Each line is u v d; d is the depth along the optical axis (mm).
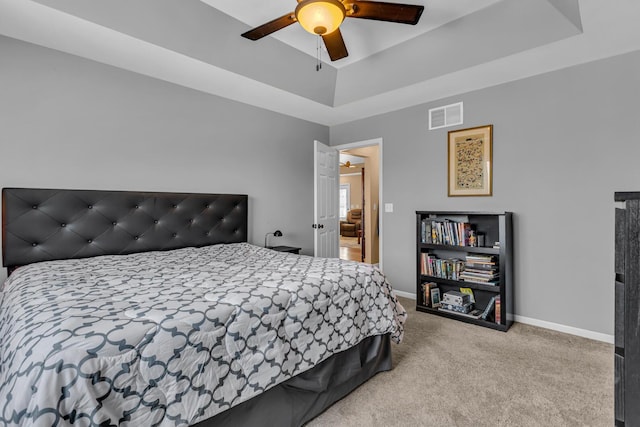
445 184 3389
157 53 2410
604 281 2506
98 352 944
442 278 3156
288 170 4016
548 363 2148
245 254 2752
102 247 2506
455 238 3094
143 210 2717
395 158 3822
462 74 2811
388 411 1648
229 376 1224
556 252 2723
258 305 1372
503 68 2686
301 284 1622
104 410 912
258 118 3672
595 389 1835
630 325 748
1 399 890
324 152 4074
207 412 1139
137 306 1243
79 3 1876
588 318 2582
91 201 2459
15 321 1166
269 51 2791
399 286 3824
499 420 1572
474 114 3178
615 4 1841
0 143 2141
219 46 2529
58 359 884
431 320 3018
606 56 2461
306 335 1533
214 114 3273
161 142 2891
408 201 3709
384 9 1838
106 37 2178
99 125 2543
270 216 3812
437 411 1646
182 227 2963
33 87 2256
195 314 1197
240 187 3508
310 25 1811
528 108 2852
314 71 3211
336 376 1715
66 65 2389
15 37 2168
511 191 2951
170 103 2951
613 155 2455
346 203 11430
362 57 3094
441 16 2428
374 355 1952
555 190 2719
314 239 4094
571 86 2631
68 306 1227
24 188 2195
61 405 852
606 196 2488
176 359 1087
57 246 2314
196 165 3133
